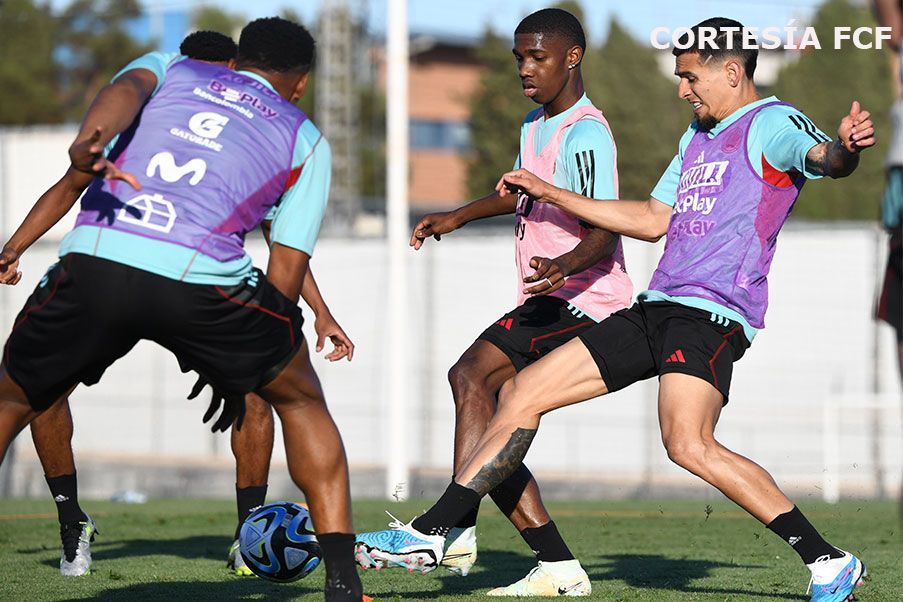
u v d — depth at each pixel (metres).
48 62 190.50
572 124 20.67
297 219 14.94
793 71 118.00
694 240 18.00
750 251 17.80
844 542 28.58
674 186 19.03
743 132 17.91
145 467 84.12
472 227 103.38
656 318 17.98
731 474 17.12
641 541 28.69
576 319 20.23
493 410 19.66
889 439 77.25
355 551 16.27
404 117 55.22
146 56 14.90
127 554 25.25
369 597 18.00
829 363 78.94
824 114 115.81
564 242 20.44
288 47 15.43
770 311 80.31
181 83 14.75
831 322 79.06
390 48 55.06
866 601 18.38
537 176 20.48
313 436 15.16
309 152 14.95
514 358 20.05
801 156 17.14
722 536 29.81
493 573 22.39
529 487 19.34
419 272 86.50
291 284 14.95
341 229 131.88
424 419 85.81
